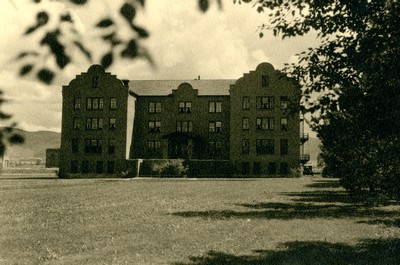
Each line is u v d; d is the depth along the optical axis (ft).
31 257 34.14
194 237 43.50
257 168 222.48
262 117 223.71
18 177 208.13
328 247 38.37
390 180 47.73
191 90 237.66
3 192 105.40
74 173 224.74
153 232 46.52
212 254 35.45
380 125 30.14
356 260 32.96
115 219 57.11
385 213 63.98
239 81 225.97
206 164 222.48
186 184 149.59
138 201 83.97
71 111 227.40
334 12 27.99
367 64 27.02
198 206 75.05
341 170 77.66
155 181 172.76
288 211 67.10
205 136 234.58
